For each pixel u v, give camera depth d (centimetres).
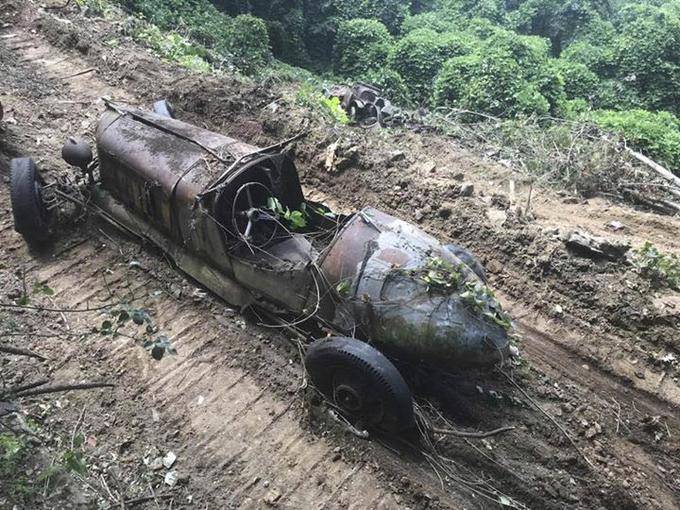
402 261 513
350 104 1133
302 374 577
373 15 2177
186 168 598
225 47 1555
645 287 689
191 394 558
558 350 639
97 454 503
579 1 2319
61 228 705
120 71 1017
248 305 601
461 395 573
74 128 884
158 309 630
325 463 514
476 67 1498
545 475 517
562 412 576
